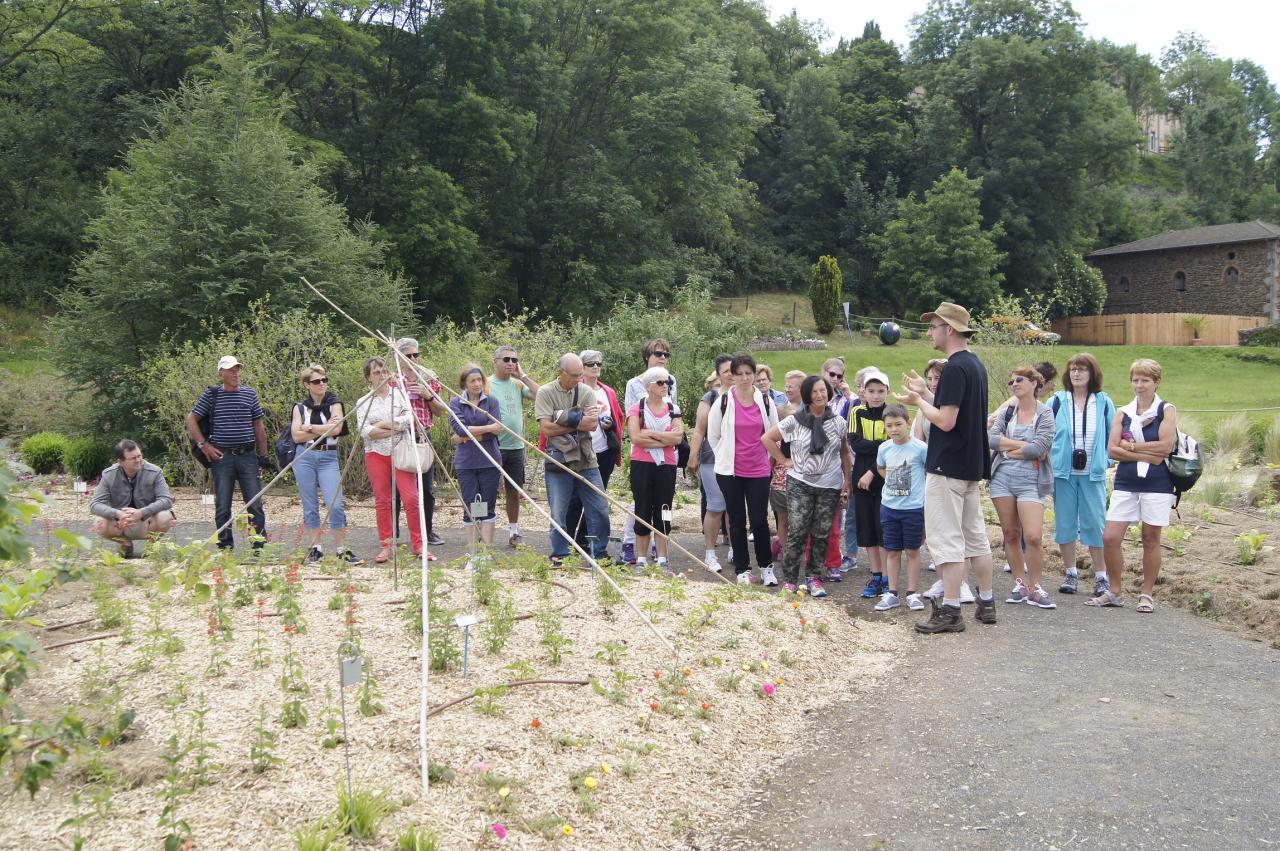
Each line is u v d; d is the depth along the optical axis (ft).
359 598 22.21
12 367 94.48
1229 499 42.55
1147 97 348.38
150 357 60.23
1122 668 20.40
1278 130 338.13
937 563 23.49
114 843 11.43
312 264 69.51
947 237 191.62
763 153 233.14
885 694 19.07
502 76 136.67
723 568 30.17
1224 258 187.21
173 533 34.65
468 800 12.86
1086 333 182.91
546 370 52.65
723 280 203.31
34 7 115.14
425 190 124.88
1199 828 13.32
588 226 146.51
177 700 15.21
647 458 28.17
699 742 15.76
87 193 129.49
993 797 14.39
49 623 20.04
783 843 13.12
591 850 12.37
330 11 120.26
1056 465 27.25
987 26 221.66
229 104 73.87
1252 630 23.50
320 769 13.29
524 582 24.54
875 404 27.20
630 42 152.05
